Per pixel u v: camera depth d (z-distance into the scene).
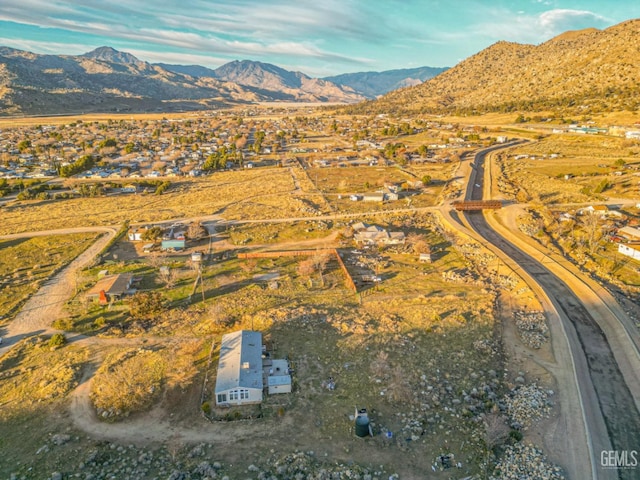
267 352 59.62
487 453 42.84
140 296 72.50
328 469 40.75
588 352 59.78
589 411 48.78
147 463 41.94
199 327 67.50
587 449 43.22
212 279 85.44
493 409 48.62
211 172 196.75
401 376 53.50
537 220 114.69
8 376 56.69
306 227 115.38
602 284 79.50
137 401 50.16
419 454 42.84
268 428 46.50
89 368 57.91
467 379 54.34
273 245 103.75
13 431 46.72
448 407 49.44
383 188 156.25
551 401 49.91
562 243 100.44
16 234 113.19
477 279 83.75
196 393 52.12
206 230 114.38
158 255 98.44
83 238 109.94
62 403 50.94
